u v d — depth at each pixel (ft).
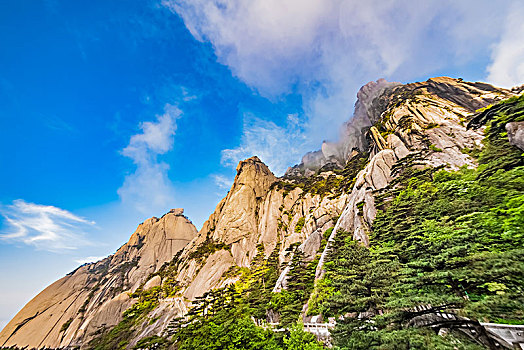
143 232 503.61
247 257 261.24
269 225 279.08
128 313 245.04
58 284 384.68
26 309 332.60
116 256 456.04
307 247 168.04
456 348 33.58
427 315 42.75
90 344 227.61
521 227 47.67
